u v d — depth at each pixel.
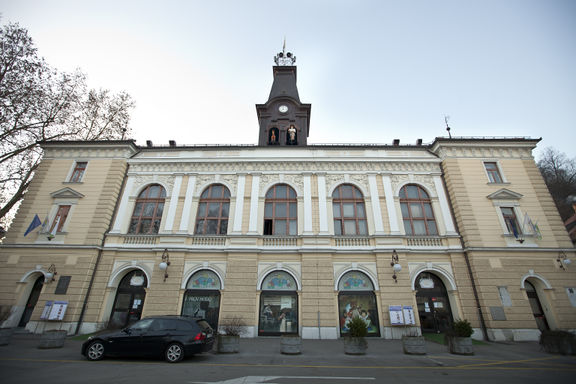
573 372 8.89
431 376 8.34
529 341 15.23
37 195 19.53
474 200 18.72
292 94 28.14
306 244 17.73
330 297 16.48
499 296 16.27
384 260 17.27
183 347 10.09
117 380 7.57
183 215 18.91
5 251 17.80
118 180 19.92
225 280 17.00
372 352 12.23
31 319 16.12
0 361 9.63
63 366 9.15
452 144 20.17
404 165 20.23
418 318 16.23
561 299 16.27
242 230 18.38
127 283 17.86
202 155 21.11
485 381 7.81
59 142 20.77
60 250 17.70
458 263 17.41
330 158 20.14
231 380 7.70
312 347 13.30
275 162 20.30
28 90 19.86
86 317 16.48
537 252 17.27
